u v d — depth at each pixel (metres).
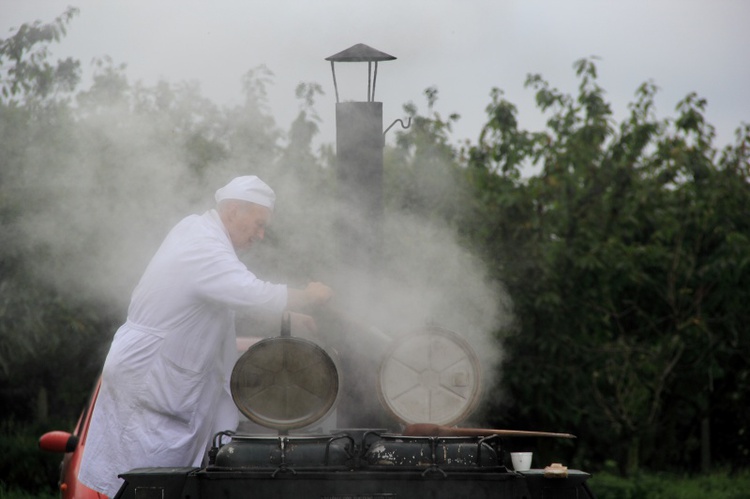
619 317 16.33
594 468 17.41
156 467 6.27
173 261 6.78
